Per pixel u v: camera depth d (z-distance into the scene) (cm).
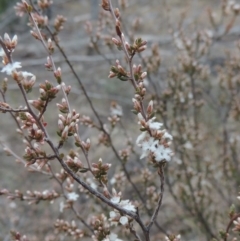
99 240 204
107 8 192
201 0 1267
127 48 188
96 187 300
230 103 435
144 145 181
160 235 450
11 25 1207
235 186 442
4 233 488
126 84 878
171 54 764
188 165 421
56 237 336
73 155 209
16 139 742
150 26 1102
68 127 180
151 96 357
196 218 395
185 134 440
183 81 435
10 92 888
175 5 1262
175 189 500
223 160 440
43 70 1003
